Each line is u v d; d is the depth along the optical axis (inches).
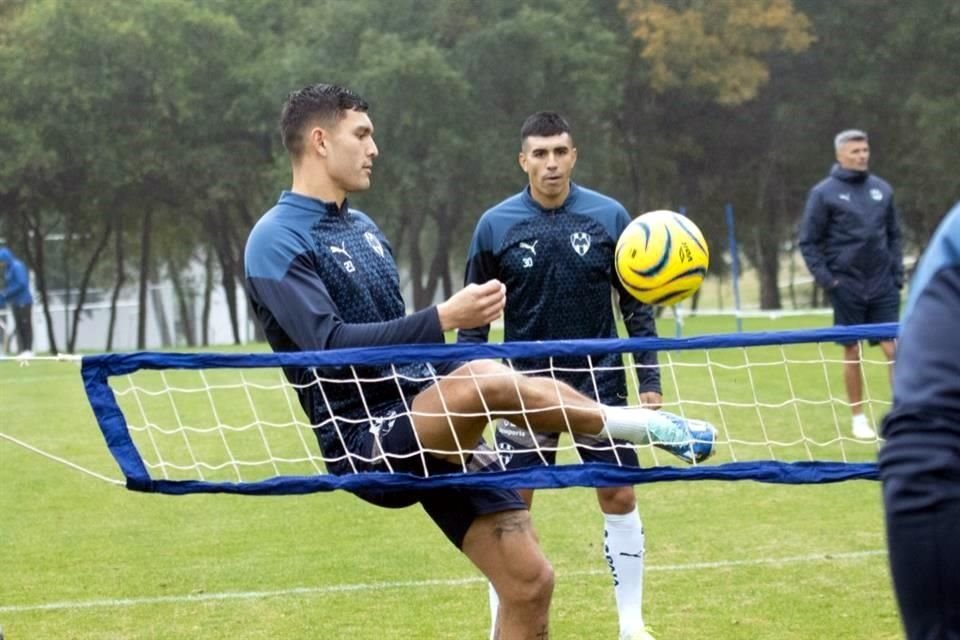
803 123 2127.2
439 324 212.4
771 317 1513.3
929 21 1989.4
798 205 2289.6
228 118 2005.4
